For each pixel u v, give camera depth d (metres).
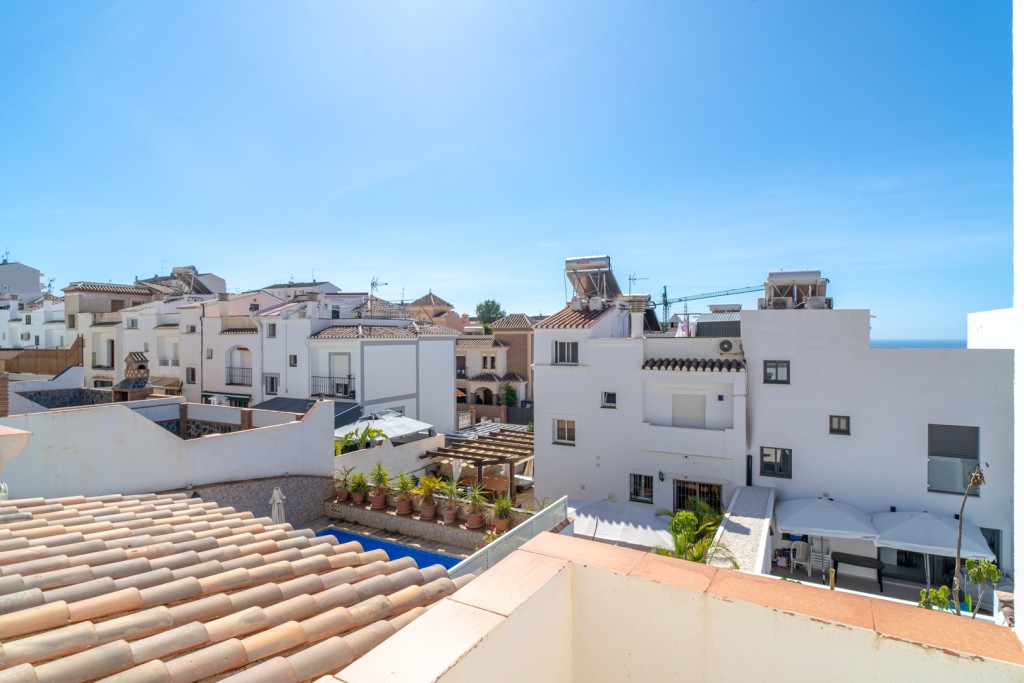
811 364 18.62
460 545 14.39
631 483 21.03
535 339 22.94
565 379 22.20
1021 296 2.39
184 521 7.65
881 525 16.39
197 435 18.39
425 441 22.94
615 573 3.09
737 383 18.95
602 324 22.70
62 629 4.04
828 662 2.54
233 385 32.97
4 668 3.52
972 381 16.70
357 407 28.12
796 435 18.77
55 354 36.47
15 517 7.15
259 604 5.00
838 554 17.25
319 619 4.63
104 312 41.56
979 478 12.65
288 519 15.61
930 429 17.17
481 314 76.56
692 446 19.69
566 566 3.21
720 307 29.22
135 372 18.97
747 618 2.73
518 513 14.06
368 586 5.45
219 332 33.72
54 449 11.01
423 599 5.31
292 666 3.86
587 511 17.56
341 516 16.27
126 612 4.59
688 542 13.91
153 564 5.62
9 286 59.81
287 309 32.09
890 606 2.62
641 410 20.73
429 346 33.94
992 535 16.38
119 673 3.67
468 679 2.32
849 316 18.14
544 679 2.96
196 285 53.47
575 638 3.22
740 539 14.49
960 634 2.38
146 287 47.25
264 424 17.28
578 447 21.94
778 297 19.80
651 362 20.78
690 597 2.88
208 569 5.59
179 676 3.72
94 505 8.39
